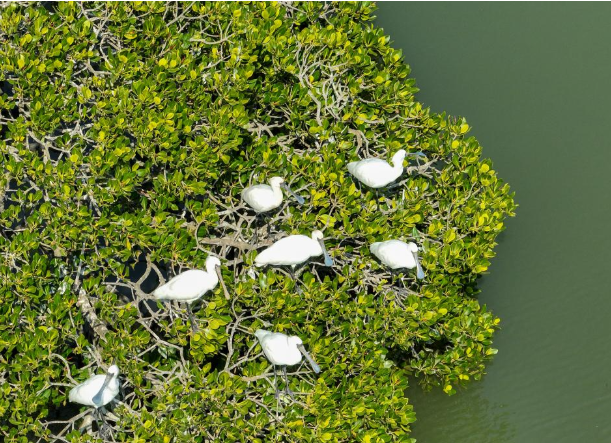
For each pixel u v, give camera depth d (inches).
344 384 828.0
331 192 866.8
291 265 824.3
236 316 795.4
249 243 853.8
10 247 768.3
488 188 954.7
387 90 965.2
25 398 733.9
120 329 778.2
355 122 936.9
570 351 1047.6
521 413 988.6
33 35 869.8
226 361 808.3
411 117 964.6
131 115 839.7
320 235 819.4
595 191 1204.5
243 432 770.8
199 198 901.2
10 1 898.7
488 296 1111.6
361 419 823.7
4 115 990.4
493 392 1012.5
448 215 919.0
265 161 869.8
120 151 810.8
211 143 853.8
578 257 1141.1
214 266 763.4
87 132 850.1
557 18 1466.5
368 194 887.7
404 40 1424.7
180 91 877.8
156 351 898.7
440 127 962.1
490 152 1251.2
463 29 1445.6
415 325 855.1
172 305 816.9
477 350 928.9
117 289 1082.1
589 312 1085.1
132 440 741.9
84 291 840.9
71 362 833.5
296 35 963.3
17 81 847.7
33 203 815.1
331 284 844.0
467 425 979.9
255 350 806.5
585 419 975.6
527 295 1108.5
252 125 939.3
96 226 790.5
